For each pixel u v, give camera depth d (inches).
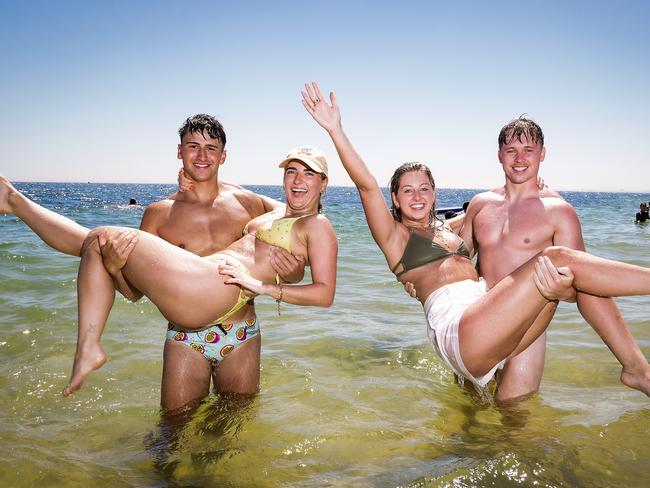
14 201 135.2
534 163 155.5
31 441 126.1
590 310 127.3
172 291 119.6
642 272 114.7
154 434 131.2
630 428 128.1
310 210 143.5
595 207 1795.0
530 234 151.7
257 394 153.8
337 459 116.6
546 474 105.5
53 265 347.6
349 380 169.8
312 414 141.9
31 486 105.8
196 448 123.1
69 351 190.5
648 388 122.7
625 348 124.9
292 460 116.5
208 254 146.3
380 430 131.6
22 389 158.1
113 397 154.9
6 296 264.5
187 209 148.4
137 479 109.3
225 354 145.0
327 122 135.5
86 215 1011.3
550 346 199.9
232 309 131.8
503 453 112.6
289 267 137.3
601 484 102.9
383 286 324.2
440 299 139.5
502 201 161.6
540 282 118.2
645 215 892.0
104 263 121.3
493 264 154.9
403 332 225.5
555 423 133.2
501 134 160.7
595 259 118.9
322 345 205.9
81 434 131.1
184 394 140.9
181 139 148.4
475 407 147.6
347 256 445.7
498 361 129.6
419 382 168.9
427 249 146.0
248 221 152.9
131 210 1254.9
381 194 144.1
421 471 109.0
